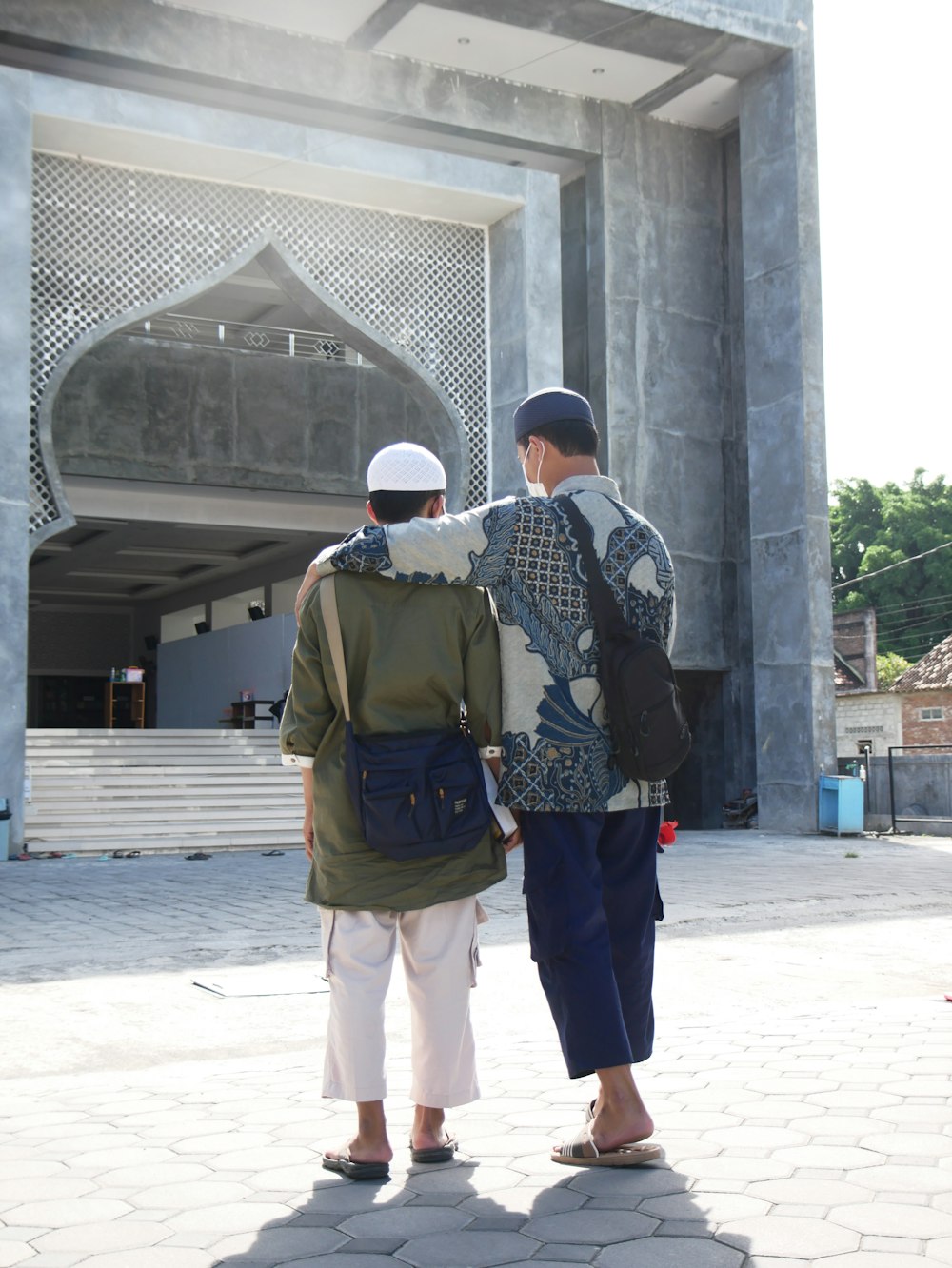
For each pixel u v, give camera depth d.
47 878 10.73
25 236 13.16
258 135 14.51
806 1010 4.74
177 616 30.81
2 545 12.79
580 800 2.69
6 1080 3.90
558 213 16.56
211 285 15.02
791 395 18.33
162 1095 3.53
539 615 2.72
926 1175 2.44
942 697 34.59
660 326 20.19
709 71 19.00
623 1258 2.04
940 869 11.52
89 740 15.16
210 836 13.91
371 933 2.69
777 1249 2.05
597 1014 2.58
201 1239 2.21
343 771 2.68
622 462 19.59
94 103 13.68
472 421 16.77
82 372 19.05
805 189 18.50
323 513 22.27
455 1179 2.56
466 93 18.77
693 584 20.12
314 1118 3.17
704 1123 2.89
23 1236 2.24
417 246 16.52
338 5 16.72
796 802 17.94
